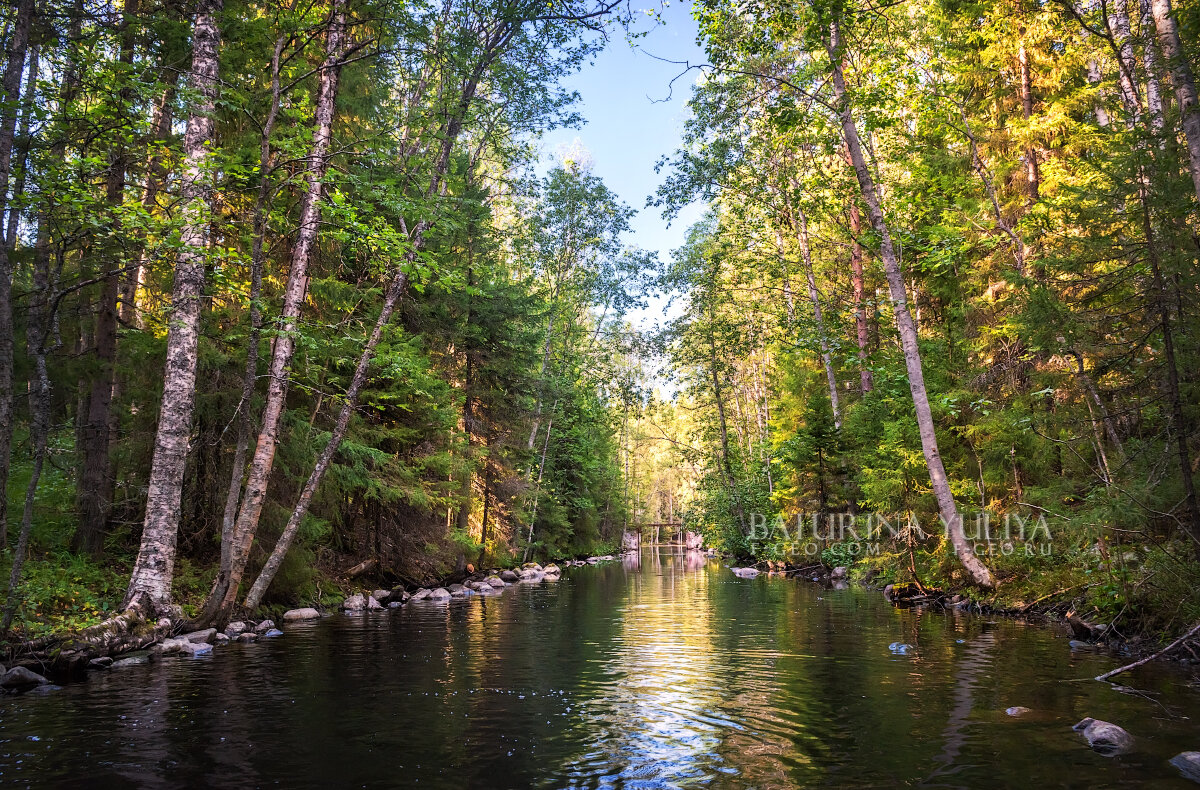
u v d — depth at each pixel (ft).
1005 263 51.75
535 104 57.41
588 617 44.45
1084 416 34.83
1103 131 42.86
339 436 42.50
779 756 15.89
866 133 64.64
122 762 15.81
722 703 21.06
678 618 43.14
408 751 16.57
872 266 76.64
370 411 58.75
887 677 24.26
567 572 103.45
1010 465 45.14
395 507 64.08
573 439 122.83
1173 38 28.66
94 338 47.62
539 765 15.49
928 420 44.42
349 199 43.09
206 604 35.81
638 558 157.79
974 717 18.85
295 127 38.42
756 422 147.13
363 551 65.26
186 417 35.70
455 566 77.30
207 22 36.52
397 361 44.50
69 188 27.37
